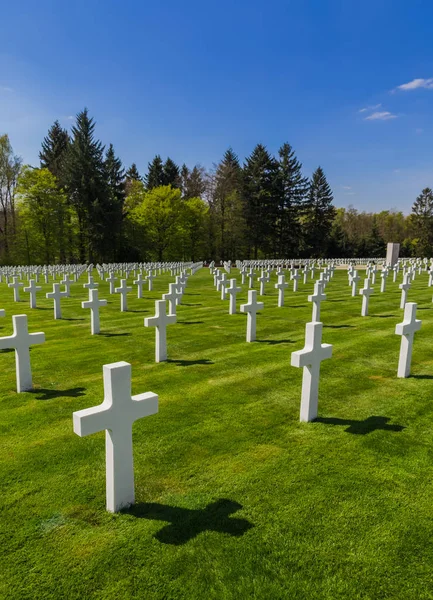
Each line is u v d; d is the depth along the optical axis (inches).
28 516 119.1
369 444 160.1
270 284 859.4
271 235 2431.1
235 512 119.8
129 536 110.2
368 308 506.3
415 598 91.4
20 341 217.6
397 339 336.5
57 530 113.0
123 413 115.5
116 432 115.0
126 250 2124.8
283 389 222.8
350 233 3245.6
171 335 364.8
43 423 182.7
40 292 754.8
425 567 100.0
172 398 210.2
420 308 504.4
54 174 2207.2
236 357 288.7
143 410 119.9
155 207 2185.0
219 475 139.2
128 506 122.1
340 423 179.6
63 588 94.3
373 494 127.9
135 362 278.5
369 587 94.3
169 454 153.5
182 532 111.6
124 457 118.4
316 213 2684.5
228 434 169.6
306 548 105.7
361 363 269.4
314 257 2637.8
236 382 234.7
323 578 96.7
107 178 2021.4
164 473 140.6
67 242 1899.6
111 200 1957.4
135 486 133.0
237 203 2394.2
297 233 2546.8
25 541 109.0
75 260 2143.2
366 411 192.5
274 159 2422.5
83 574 98.2
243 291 740.0
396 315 455.8
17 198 1817.2
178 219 2234.3
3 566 100.7
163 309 276.1
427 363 269.4
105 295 689.6
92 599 91.4
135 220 2210.9
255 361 277.7
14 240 1850.4
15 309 533.3
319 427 175.8
